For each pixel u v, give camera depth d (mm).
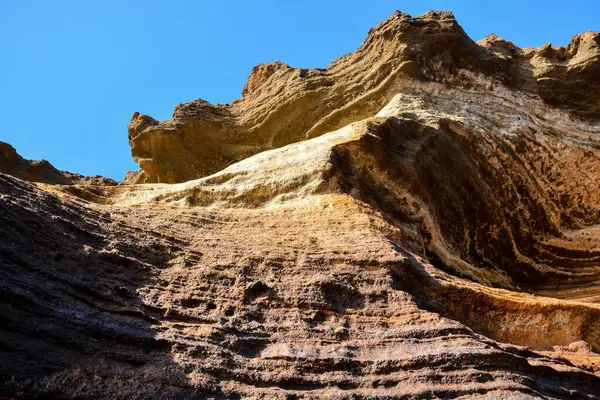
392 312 9422
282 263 10547
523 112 22625
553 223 20719
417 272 10938
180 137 25938
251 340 8508
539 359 9359
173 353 7898
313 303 9383
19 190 10719
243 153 25484
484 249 17953
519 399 7500
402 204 15117
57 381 6773
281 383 7727
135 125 27297
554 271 19453
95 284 8945
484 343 8703
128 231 11086
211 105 27781
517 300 11602
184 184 15711
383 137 16109
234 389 7488
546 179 21516
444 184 17266
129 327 8203
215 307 9203
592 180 21859
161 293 9305
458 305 11117
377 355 8359
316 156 14891
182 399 7117
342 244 11383
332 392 7582
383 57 23656
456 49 23078
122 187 15867
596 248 20188
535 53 25406
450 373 7973
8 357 6770
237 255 10758
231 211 13648
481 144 19688
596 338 11648
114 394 6910
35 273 8453
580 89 23703
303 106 24625
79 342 7559
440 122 18922
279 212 13336
